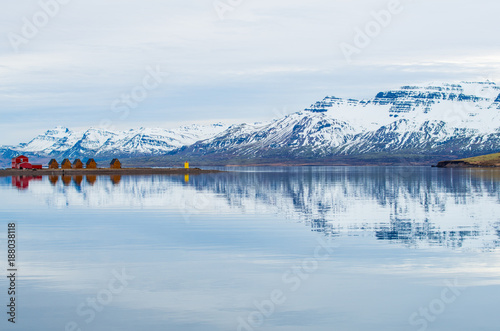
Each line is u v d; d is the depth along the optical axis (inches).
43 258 1489.9
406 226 2086.6
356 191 4183.1
